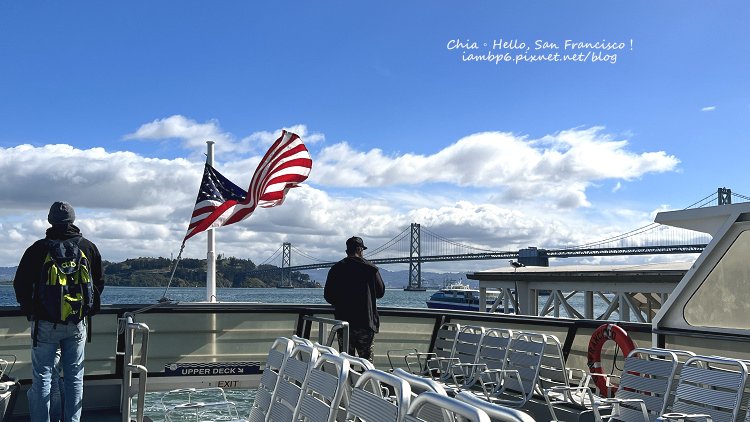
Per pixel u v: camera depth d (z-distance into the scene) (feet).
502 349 20.53
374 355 25.04
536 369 18.94
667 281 59.41
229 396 30.60
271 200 26.63
